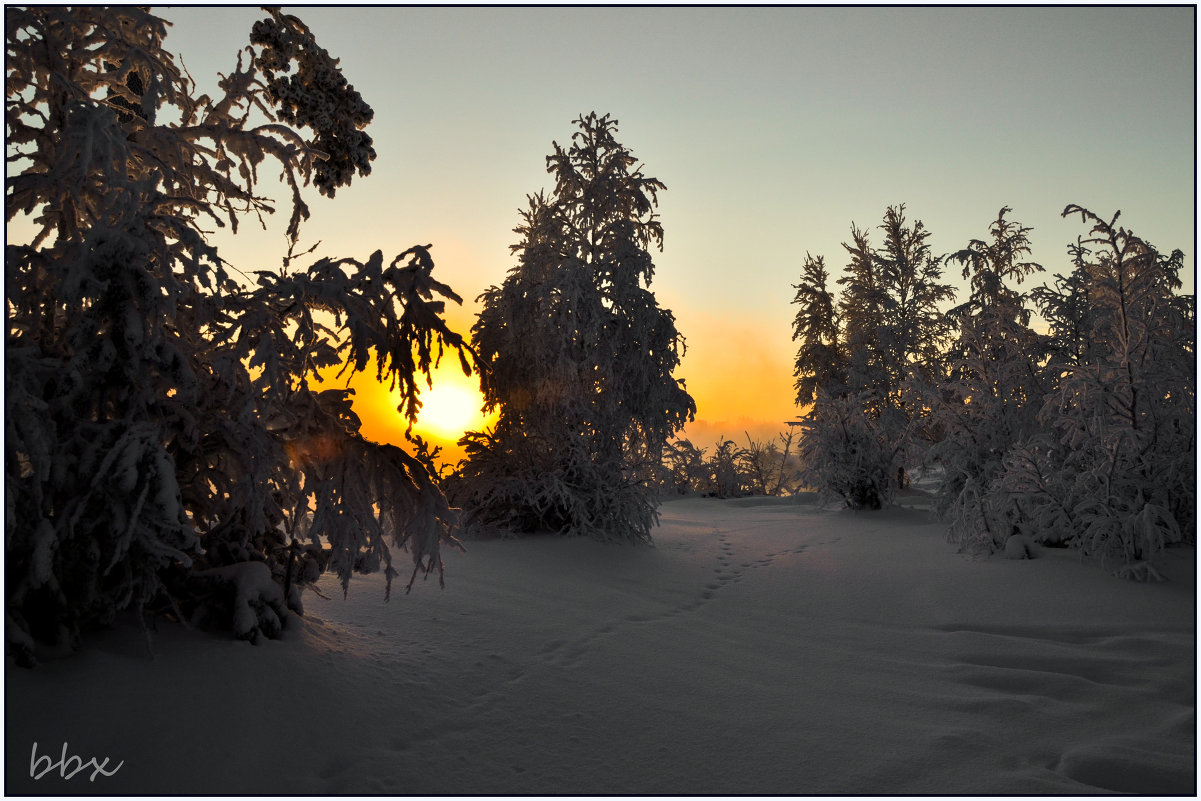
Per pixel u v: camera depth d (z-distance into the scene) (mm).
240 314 5016
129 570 4137
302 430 5219
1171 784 3711
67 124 4598
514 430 12344
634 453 12688
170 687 3867
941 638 6590
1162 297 8992
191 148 5547
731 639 6590
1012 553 9297
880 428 16484
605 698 4863
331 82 6402
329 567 5598
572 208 12539
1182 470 8656
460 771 3732
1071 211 9078
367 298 5316
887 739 4289
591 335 11109
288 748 3691
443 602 6984
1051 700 4984
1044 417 9664
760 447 26312
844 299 24969
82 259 4047
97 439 4098
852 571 9641
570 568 9555
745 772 3834
